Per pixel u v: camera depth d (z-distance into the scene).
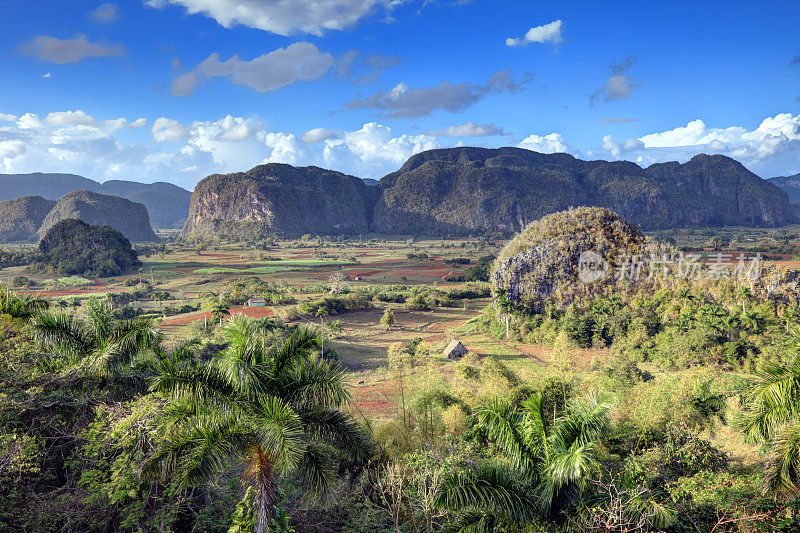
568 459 8.76
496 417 10.09
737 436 21.94
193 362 10.18
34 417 11.04
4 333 13.00
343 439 9.71
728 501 10.05
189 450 8.75
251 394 9.24
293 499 11.46
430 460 12.16
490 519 9.04
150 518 10.05
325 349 55.00
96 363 12.16
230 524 10.25
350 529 11.12
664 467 14.16
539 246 96.62
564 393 20.97
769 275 78.00
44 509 9.34
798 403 10.55
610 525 8.56
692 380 22.45
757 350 58.00
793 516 9.58
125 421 10.06
